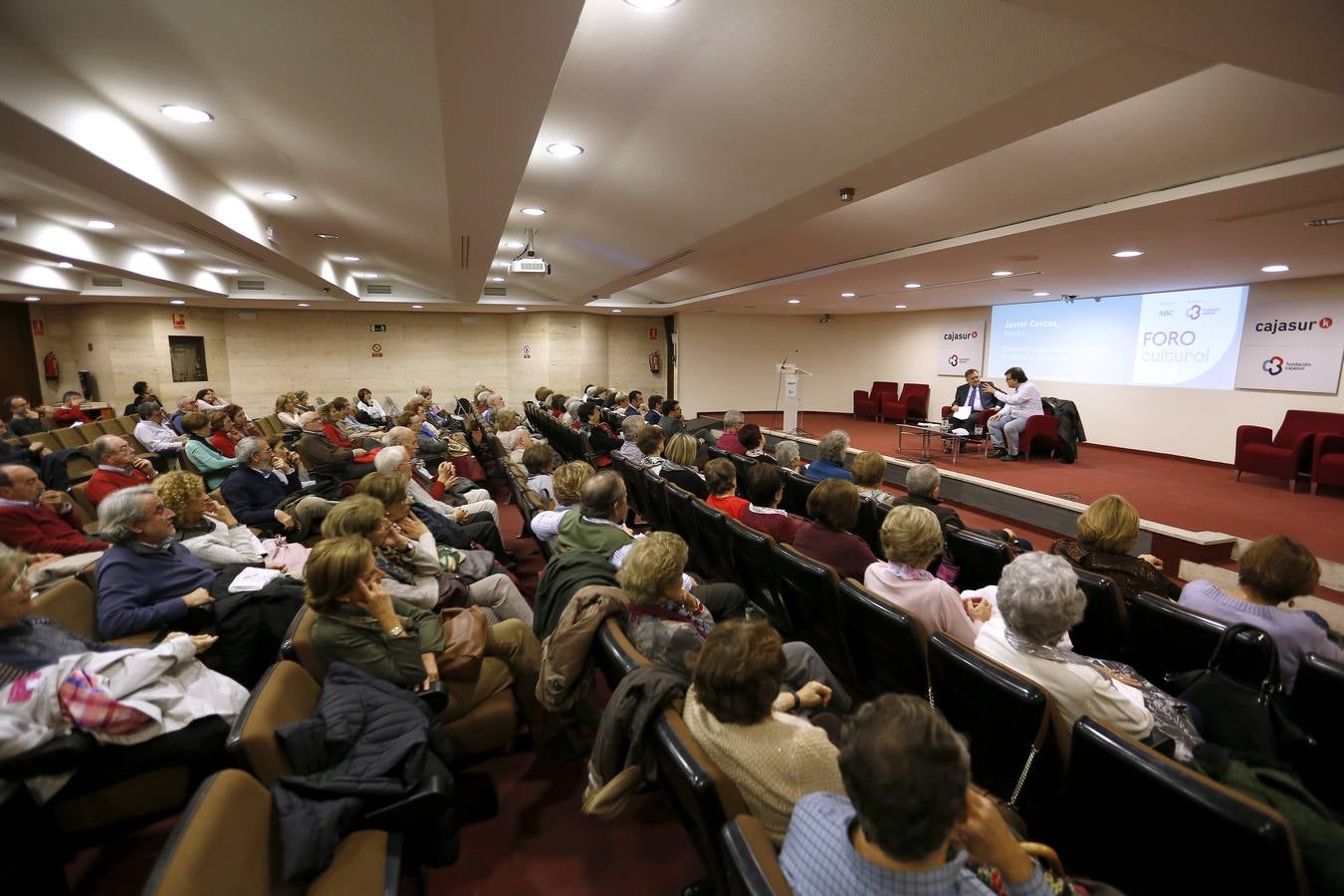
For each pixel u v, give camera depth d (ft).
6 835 4.09
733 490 11.20
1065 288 27.68
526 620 8.71
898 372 43.55
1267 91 9.03
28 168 13.10
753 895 2.81
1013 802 4.78
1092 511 7.78
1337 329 22.58
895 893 2.53
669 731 4.06
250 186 14.47
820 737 3.95
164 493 8.68
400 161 11.03
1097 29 6.46
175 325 36.58
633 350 47.57
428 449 21.20
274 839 3.84
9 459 16.44
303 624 6.13
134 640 6.72
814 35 7.93
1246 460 23.21
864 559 8.21
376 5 6.04
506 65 6.86
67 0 6.50
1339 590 13.33
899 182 11.49
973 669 4.69
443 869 5.70
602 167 14.06
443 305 39.75
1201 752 4.32
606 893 5.45
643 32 8.57
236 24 6.86
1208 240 16.16
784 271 26.37
